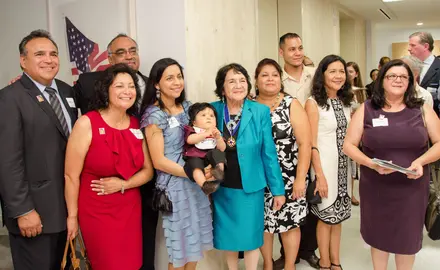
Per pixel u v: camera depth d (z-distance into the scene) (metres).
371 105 2.49
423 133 2.33
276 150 2.68
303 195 2.72
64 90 2.52
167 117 2.31
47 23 3.68
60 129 2.25
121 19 3.10
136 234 2.27
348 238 3.92
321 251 3.04
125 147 2.18
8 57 4.06
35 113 2.16
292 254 2.84
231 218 2.48
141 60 2.98
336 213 2.88
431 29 11.14
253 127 2.51
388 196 2.41
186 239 2.31
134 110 2.38
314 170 2.83
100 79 2.18
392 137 2.35
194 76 2.84
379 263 2.61
